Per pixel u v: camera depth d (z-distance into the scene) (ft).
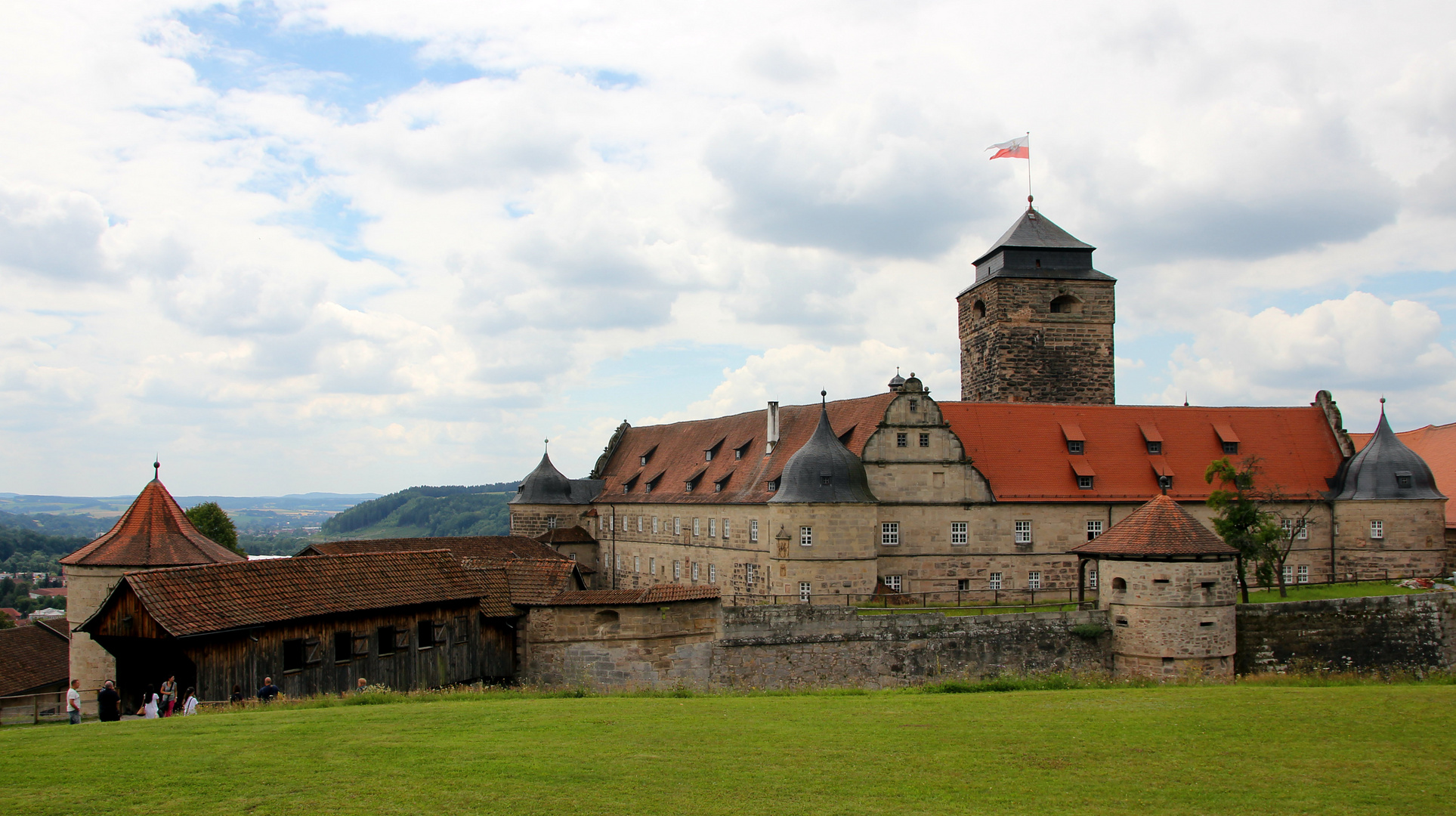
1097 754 80.59
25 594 554.05
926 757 78.79
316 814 61.57
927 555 217.56
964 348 293.64
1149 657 168.86
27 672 194.49
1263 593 209.67
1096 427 238.89
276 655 125.29
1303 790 70.74
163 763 73.15
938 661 169.99
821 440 210.18
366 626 137.28
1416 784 72.79
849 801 66.33
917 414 219.20
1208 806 66.95
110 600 118.01
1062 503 222.89
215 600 120.78
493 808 63.16
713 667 160.86
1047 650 173.58
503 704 108.99
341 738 83.15
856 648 167.63
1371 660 183.62
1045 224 277.03
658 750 79.92
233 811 61.72
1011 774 74.18
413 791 66.44
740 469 255.50
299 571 134.51
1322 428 248.32
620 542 304.71
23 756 75.25
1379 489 228.63
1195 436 241.35
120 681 123.54
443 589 149.28
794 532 204.23
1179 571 168.04
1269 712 98.89
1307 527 234.38
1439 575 225.97
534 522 316.40
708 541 254.27
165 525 166.30
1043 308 268.82
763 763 75.87
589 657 157.58
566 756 77.00
